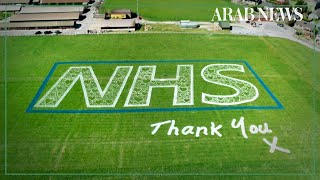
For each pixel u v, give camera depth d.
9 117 56.81
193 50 81.75
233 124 55.50
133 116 57.38
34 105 59.94
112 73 70.62
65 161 47.91
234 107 59.84
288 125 55.41
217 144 51.19
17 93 63.50
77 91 64.19
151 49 82.12
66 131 53.78
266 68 73.56
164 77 69.06
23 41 86.50
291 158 48.53
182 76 69.50
